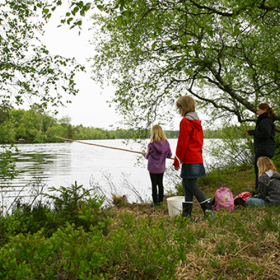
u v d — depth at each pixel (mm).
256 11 5301
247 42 7277
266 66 7062
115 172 14055
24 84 5457
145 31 6605
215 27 6641
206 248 2484
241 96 8195
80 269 1579
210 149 10133
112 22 7000
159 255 1763
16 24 5887
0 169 3900
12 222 2537
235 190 5246
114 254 1898
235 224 3041
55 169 15195
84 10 3205
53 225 2934
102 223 2049
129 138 7406
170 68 6891
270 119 4605
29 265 1645
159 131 4848
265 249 2441
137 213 4402
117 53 7609
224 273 2061
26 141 79062
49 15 3363
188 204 3607
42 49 5504
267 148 4613
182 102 3664
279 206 3646
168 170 7863
